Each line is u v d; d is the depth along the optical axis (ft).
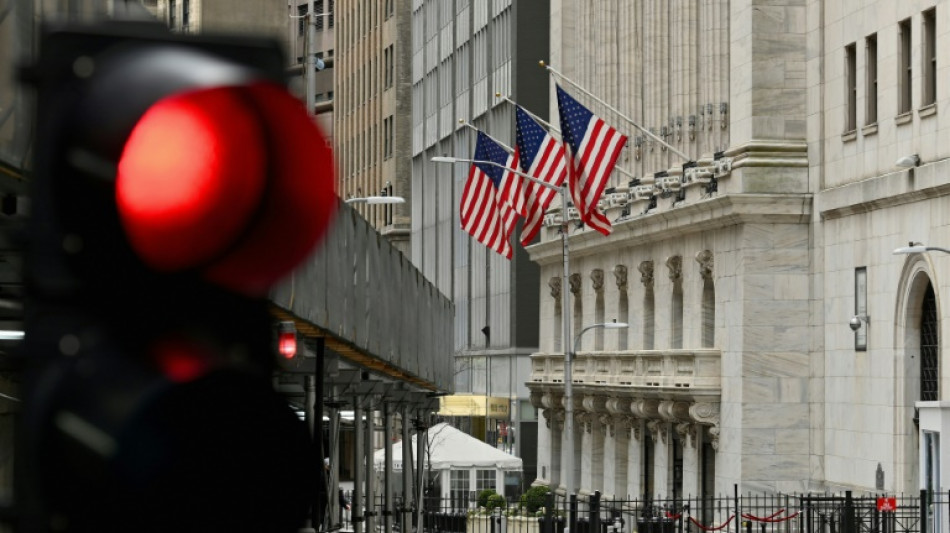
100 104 10.66
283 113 11.12
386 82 501.15
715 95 239.71
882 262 196.54
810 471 216.54
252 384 10.60
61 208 10.69
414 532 152.46
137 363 10.53
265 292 11.10
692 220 232.32
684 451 239.71
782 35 218.18
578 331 300.20
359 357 88.74
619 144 192.03
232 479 10.44
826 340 213.25
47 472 10.24
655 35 265.54
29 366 10.53
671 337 248.52
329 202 11.33
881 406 196.03
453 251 420.77
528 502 240.73
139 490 10.19
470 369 396.78
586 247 285.84
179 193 10.74
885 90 196.13
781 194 215.92
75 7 26.13
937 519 140.05
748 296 217.56
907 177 187.11
